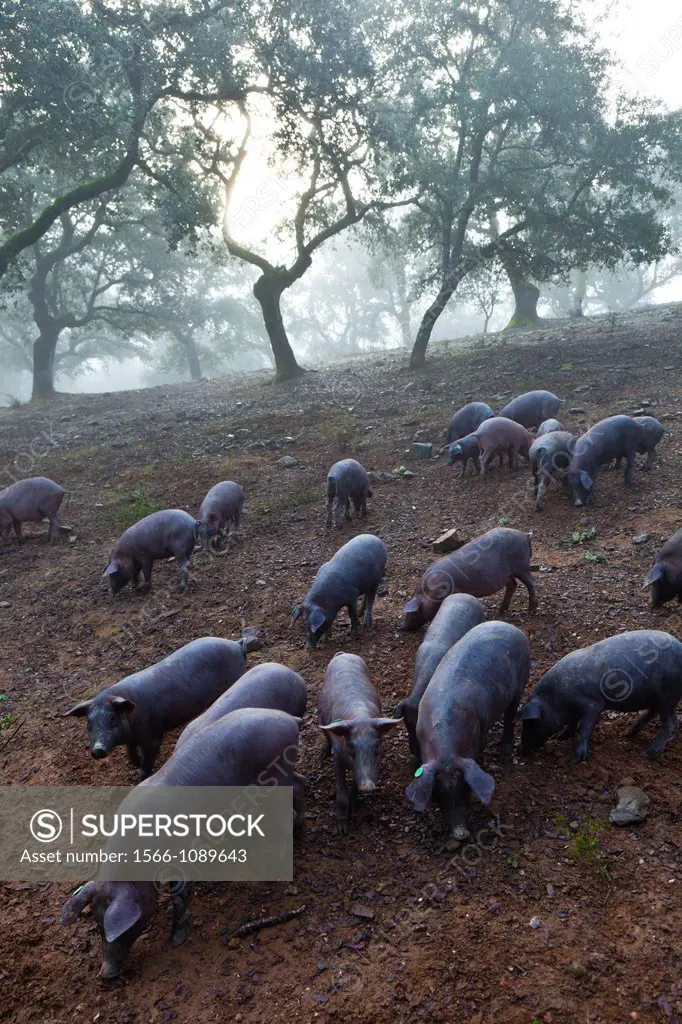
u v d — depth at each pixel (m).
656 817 5.48
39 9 18.09
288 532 12.64
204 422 22.38
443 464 15.05
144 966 4.78
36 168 31.73
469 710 5.63
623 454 11.96
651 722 6.68
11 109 21.33
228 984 4.57
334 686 6.43
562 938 4.57
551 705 6.21
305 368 32.16
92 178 29.88
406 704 6.17
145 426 22.98
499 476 13.78
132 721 6.50
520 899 4.90
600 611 8.50
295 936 4.86
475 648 6.07
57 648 9.59
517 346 25.86
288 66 21.81
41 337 38.47
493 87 21.47
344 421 19.50
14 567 12.63
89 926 5.18
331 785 6.33
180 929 4.93
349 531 12.32
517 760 6.32
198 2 20.48
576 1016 4.10
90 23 18.67
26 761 7.18
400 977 4.45
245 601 10.19
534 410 14.87
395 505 13.23
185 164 26.81
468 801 5.39
